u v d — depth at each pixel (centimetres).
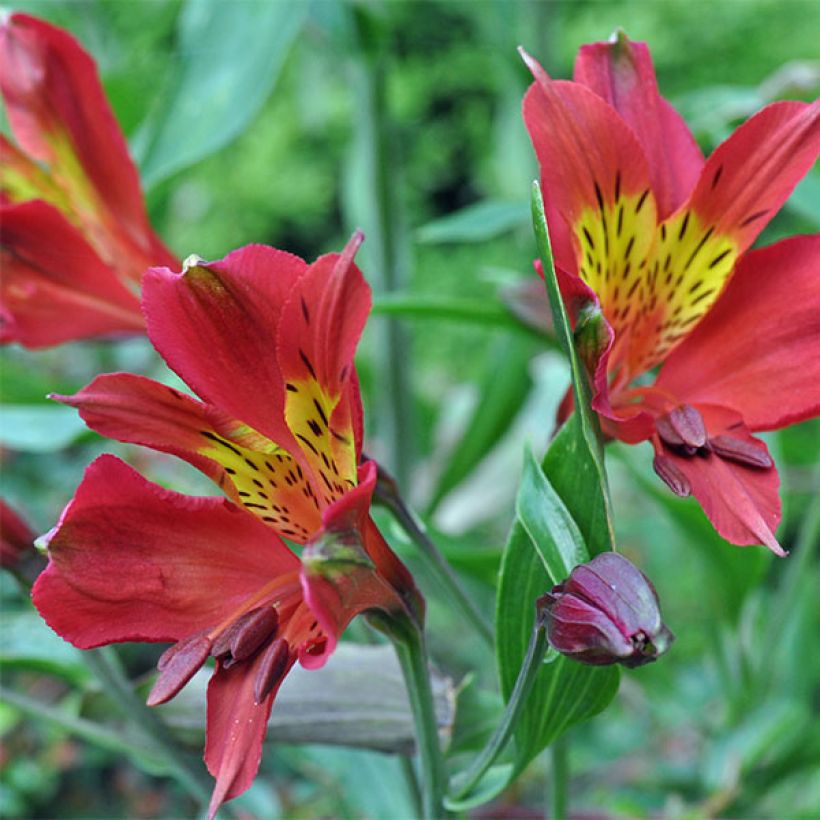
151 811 60
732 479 23
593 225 24
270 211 124
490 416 45
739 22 115
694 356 25
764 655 37
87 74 27
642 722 54
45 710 29
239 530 23
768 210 24
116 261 29
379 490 25
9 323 28
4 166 29
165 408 23
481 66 125
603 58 24
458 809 25
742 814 37
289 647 22
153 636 23
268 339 22
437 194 136
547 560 23
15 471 61
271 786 50
